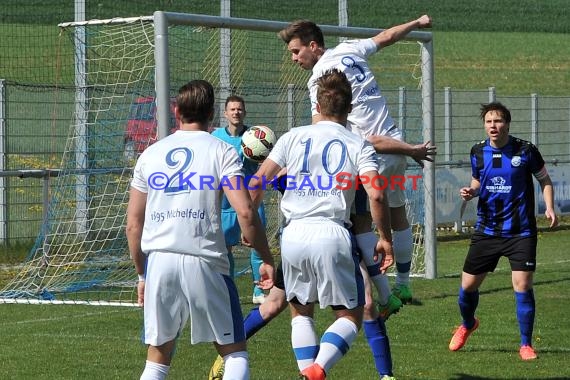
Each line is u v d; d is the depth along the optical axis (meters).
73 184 31.77
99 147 31.55
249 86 35.56
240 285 31.80
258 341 22.84
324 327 24.77
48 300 29.02
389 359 17.75
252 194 16.05
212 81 33.50
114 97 30.77
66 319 25.89
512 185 20.45
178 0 53.75
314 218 15.77
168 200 14.33
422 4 91.38
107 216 31.39
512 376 19.03
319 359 15.38
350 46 19.33
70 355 21.11
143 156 14.83
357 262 15.91
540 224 51.78
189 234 14.17
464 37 100.00
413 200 37.19
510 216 20.52
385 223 15.82
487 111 20.70
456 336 21.47
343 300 15.67
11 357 20.89
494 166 20.55
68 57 46.28
